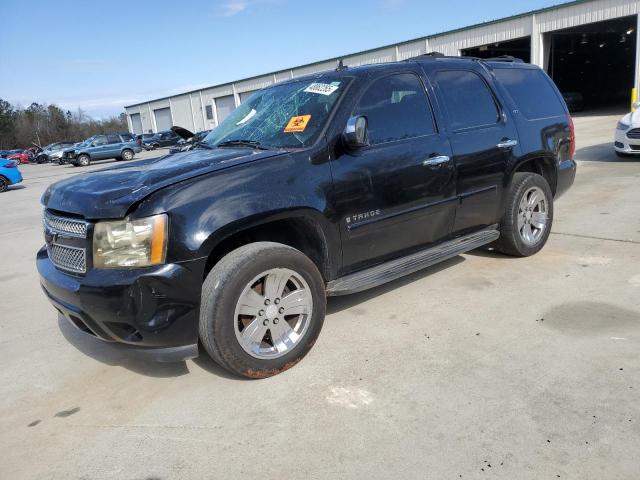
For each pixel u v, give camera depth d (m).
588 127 19.27
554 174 5.31
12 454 2.69
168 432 2.77
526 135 4.86
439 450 2.45
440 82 4.31
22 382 3.46
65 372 3.56
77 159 29.61
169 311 2.85
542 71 5.50
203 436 2.71
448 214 4.24
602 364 3.08
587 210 6.79
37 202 13.17
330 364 3.34
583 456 2.34
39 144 73.56
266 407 2.92
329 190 3.40
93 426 2.89
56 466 2.57
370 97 3.77
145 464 2.53
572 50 39.09
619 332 3.45
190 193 2.92
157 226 2.80
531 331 3.56
